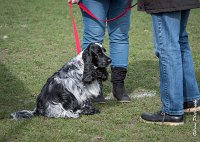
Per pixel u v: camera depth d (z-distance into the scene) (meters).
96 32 9.18
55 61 13.56
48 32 18.03
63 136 7.63
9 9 23.20
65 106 8.55
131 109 9.12
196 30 18.48
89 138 7.59
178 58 7.65
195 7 7.58
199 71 12.10
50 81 8.73
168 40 7.60
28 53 14.59
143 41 16.44
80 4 9.09
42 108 8.60
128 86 10.91
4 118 8.64
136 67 12.77
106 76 8.93
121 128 8.07
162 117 8.08
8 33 17.75
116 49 9.57
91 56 8.57
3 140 7.50
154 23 7.68
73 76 8.69
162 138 7.57
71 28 18.86
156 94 10.27
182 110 7.99
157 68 12.69
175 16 7.54
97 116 8.68
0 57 14.01
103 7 9.07
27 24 19.66
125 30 9.52
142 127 8.08
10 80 11.40
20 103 9.64
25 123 8.23
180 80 7.75
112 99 9.93
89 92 8.76
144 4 7.61
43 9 23.28
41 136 7.66
